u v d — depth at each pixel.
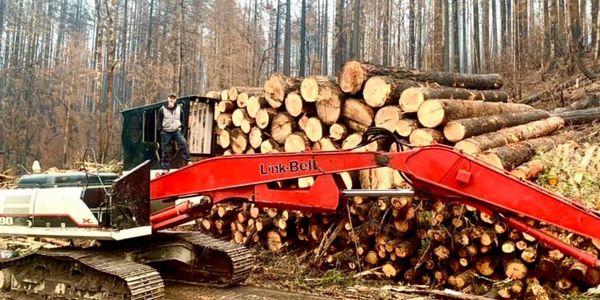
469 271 6.54
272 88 8.56
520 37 29.23
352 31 36.12
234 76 31.30
